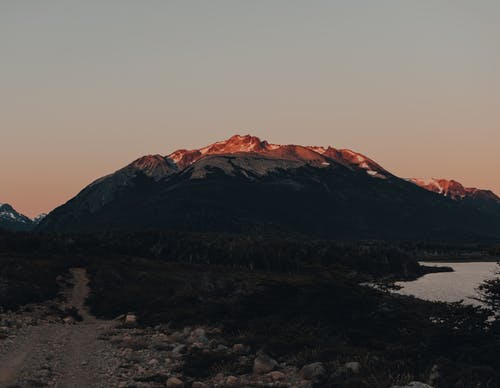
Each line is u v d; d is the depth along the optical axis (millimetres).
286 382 23922
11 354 30531
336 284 40125
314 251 165375
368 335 34625
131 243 156750
